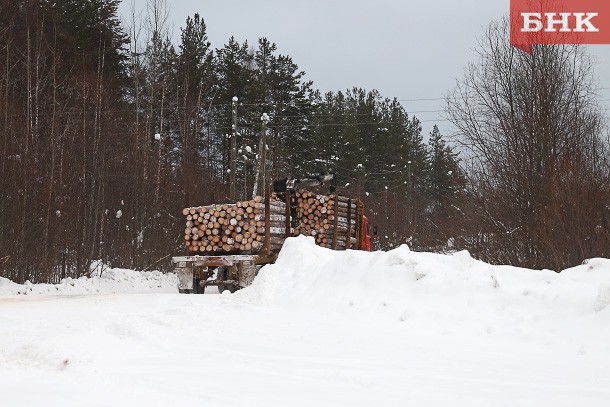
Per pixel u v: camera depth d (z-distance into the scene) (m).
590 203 19.52
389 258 15.11
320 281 16.11
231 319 13.70
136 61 48.41
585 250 19.20
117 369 9.50
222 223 24.52
